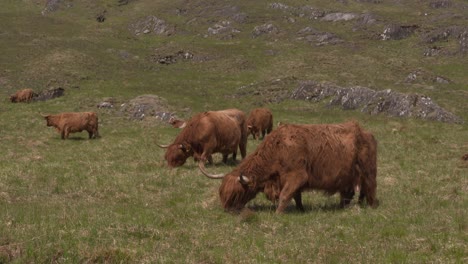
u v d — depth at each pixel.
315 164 11.09
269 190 11.34
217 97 44.56
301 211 11.57
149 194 13.76
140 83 48.12
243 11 76.69
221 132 19.06
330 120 35.38
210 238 8.91
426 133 29.48
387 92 37.97
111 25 75.00
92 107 39.50
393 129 30.28
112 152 22.86
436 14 72.62
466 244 8.12
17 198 12.67
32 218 9.95
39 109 38.72
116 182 15.01
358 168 11.48
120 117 36.69
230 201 11.30
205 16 76.81
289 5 78.38
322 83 43.31
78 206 11.76
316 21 72.81
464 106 38.47
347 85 46.25
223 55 59.16
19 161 19.52
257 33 67.94
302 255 7.86
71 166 18.19
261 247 8.38
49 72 49.50
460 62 54.12
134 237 8.91
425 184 15.30
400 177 16.64
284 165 11.04
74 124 28.73
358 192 12.26
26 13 79.81
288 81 47.38
